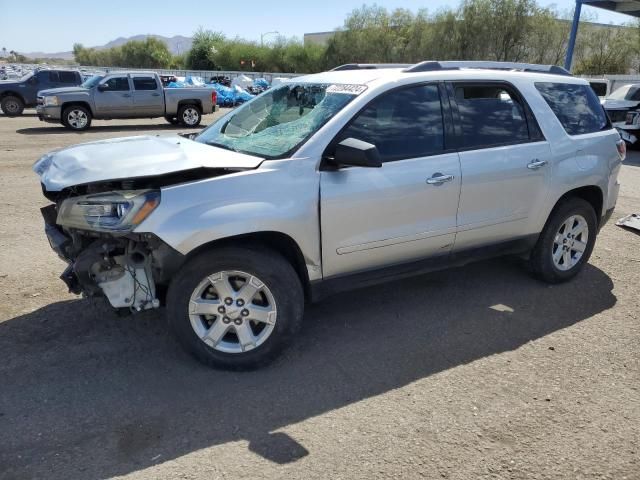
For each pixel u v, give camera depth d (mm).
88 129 17906
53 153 3779
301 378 3430
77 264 3260
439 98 4098
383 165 3760
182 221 3141
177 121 19797
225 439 2850
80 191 3324
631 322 4289
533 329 4145
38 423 2939
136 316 4195
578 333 4090
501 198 4352
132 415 3027
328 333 4031
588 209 4953
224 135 4246
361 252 3766
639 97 15469
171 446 2789
